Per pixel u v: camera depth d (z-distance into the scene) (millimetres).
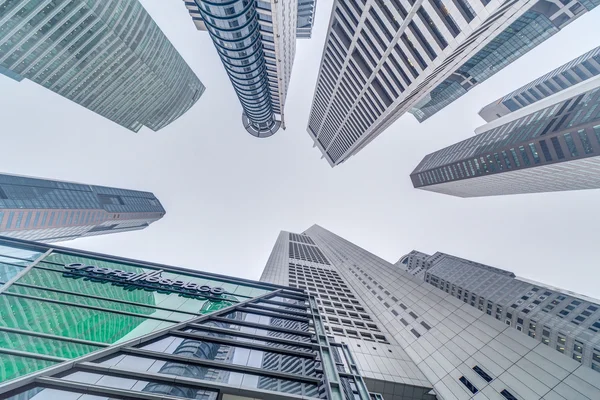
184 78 174625
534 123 105750
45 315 16062
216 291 23156
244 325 19203
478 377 31094
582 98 89938
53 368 11766
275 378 14312
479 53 118125
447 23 34406
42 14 76938
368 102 70500
